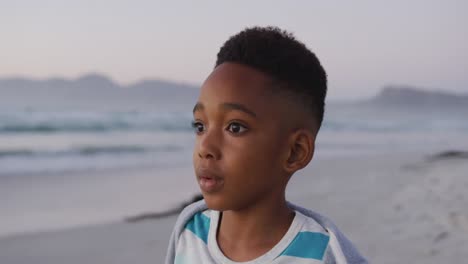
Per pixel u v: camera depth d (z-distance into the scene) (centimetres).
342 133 2989
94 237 619
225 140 116
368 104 10462
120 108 5606
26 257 554
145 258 530
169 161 1553
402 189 732
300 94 120
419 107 11188
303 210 137
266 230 128
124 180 1152
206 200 120
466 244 454
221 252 132
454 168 927
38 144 1866
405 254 444
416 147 2159
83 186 1062
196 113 121
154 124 2675
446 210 561
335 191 791
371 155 1655
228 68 118
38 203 884
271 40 119
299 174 1064
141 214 755
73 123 2523
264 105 115
